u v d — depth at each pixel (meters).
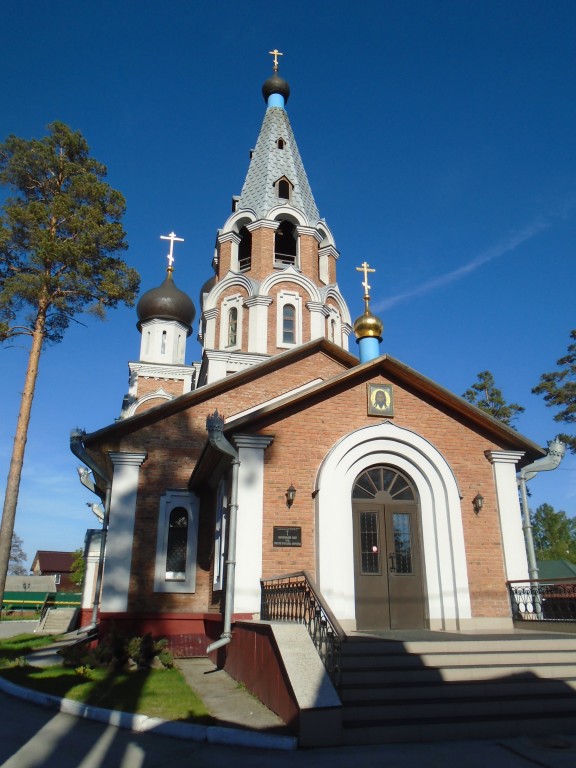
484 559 12.84
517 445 13.88
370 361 13.39
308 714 6.96
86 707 8.52
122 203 22.91
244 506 12.00
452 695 8.05
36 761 6.46
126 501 15.34
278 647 7.96
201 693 9.70
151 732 7.61
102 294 21.59
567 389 32.38
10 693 10.30
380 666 8.56
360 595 12.32
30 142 22.05
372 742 7.06
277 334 24.25
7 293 19.94
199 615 14.91
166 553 15.38
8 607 51.91
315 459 12.75
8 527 18.27
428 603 12.41
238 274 25.47
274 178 28.06
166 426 16.58
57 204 21.14
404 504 13.13
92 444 16.06
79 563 65.75
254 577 11.62
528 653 9.08
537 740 7.12
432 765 6.20
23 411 19.61
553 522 57.19
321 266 27.23
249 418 12.46
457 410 13.77
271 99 32.12
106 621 14.45
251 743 6.95
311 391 12.95
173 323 36.47
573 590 12.04
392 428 13.28
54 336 21.58
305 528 12.25
